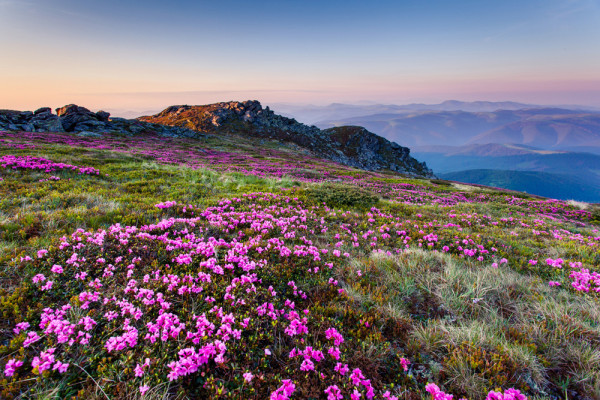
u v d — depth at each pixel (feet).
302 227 30.91
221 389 10.06
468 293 17.74
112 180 52.19
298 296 17.61
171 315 12.71
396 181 120.78
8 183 36.99
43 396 9.64
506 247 29.07
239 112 463.42
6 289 13.61
